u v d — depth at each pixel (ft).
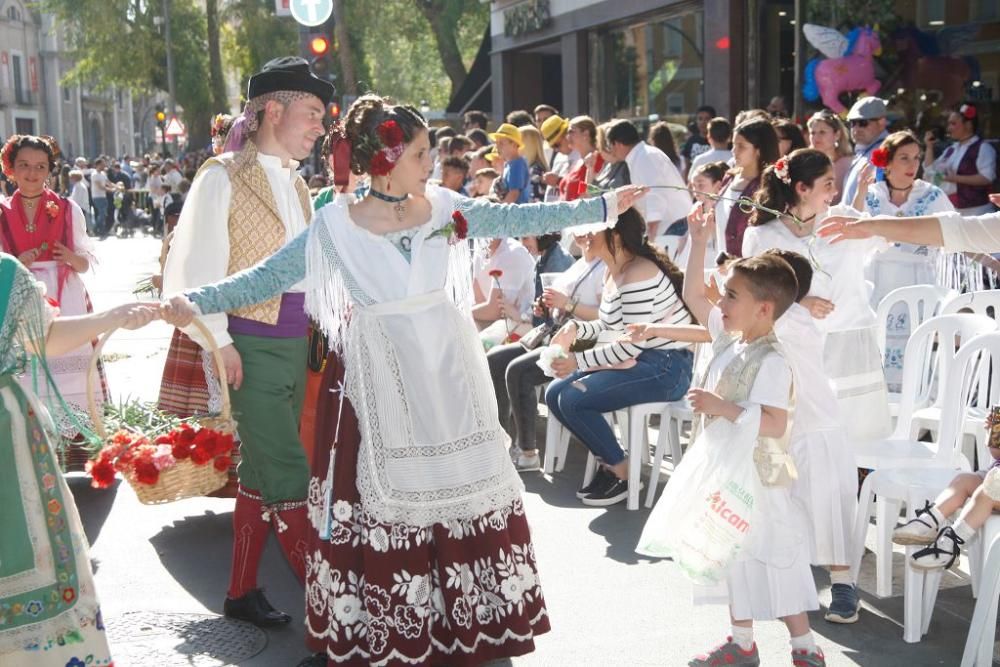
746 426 11.48
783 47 42.32
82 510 18.40
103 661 10.20
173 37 133.18
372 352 11.34
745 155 20.57
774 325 13.30
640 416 18.17
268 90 13.94
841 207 16.24
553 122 36.70
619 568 15.46
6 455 9.70
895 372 20.56
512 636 11.60
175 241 13.58
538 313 20.79
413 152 11.31
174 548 16.51
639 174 27.43
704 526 11.60
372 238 11.41
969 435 18.69
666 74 52.11
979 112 33.96
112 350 34.06
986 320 15.92
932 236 12.82
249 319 13.26
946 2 34.76
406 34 106.01
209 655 12.74
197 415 15.90
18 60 195.52
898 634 13.16
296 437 13.67
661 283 17.90
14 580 9.66
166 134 126.52
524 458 20.81
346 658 11.39
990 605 11.76
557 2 60.90
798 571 11.69
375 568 11.23
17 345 9.92
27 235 19.66
